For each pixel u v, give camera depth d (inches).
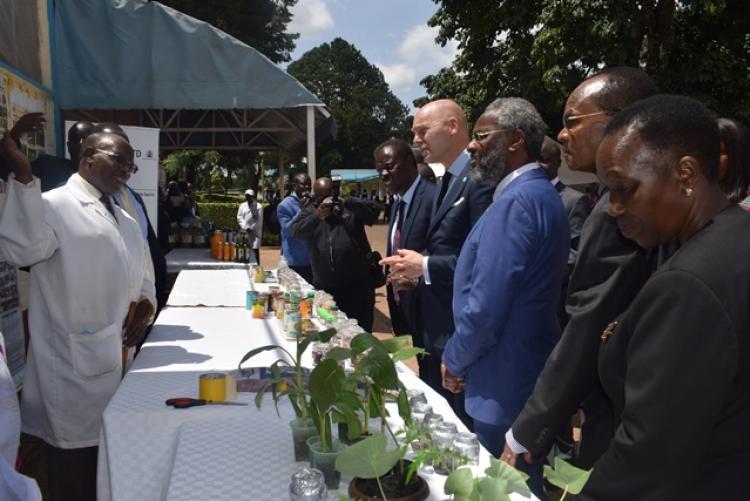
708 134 39.8
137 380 84.1
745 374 36.7
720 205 40.6
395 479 47.7
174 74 238.8
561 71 421.1
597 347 53.7
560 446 109.7
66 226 96.7
